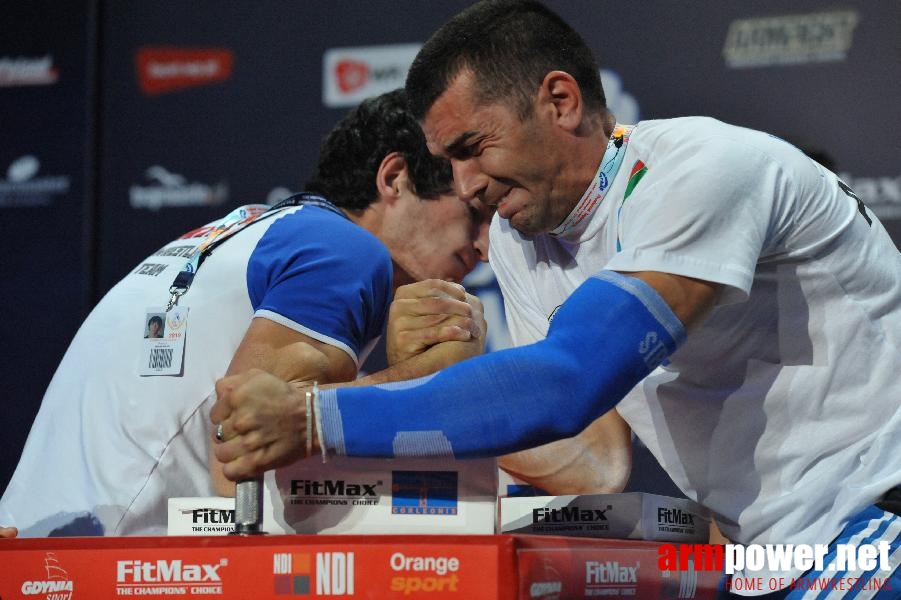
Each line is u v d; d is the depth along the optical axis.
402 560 4.56
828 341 6.20
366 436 5.06
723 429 6.45
